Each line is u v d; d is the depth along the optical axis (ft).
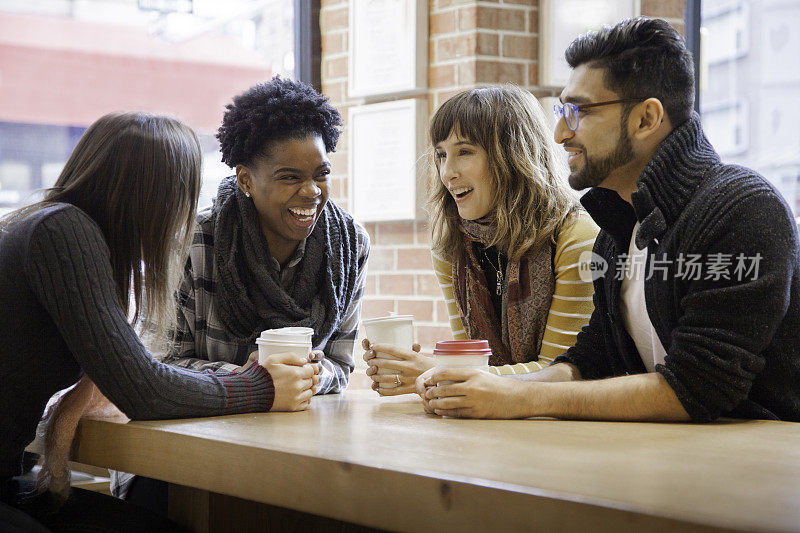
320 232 6.56
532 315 6.43
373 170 11.20
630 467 3.40
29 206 4.84
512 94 6.55
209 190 16.21
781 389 4.76
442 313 10.71
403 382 5.81
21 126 18.47
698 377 4.50
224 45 16.78
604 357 5.72
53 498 4.92
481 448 3.83
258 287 6.35
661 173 4.90
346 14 11.67
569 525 2.89
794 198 12.92
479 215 6.50
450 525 3.20
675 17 11.28
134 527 4.87
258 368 5.24
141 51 18.47
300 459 3.73
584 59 5.17
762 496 2.93
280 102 6.03
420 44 10.73
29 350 4.58
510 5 10.38
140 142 5.01
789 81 12.84
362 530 5.08
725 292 4.50
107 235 4.99
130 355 4.67
